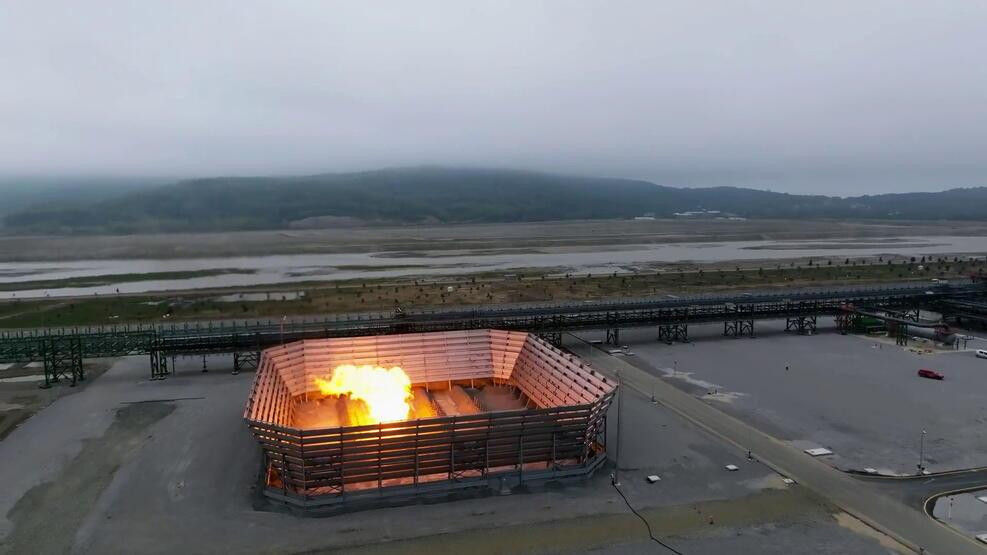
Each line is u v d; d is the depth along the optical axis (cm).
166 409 7812
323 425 7131
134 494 5578
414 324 10331
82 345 9131
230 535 4916
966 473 5981
